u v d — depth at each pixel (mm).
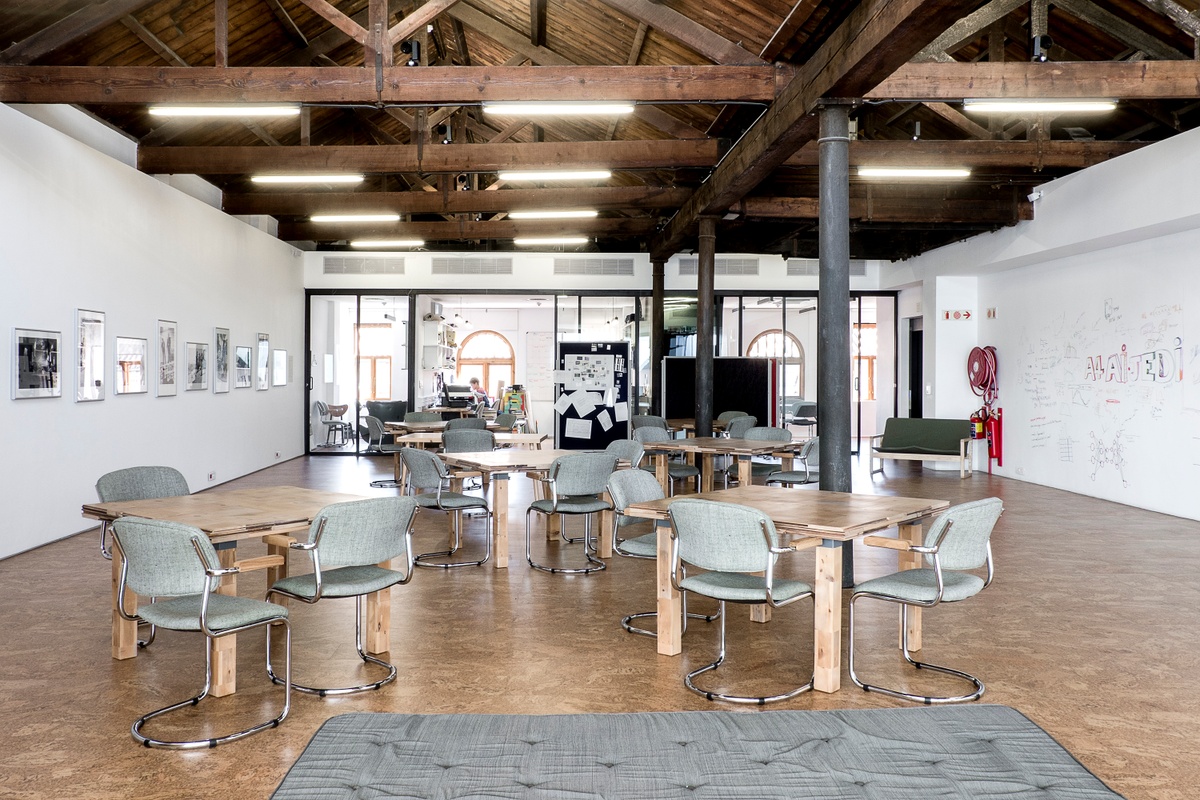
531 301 18797
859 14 5098
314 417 15250
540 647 4395
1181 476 8500
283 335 13422
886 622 4895
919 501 4523
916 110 9562
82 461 7398
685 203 10664
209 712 3502
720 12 6895
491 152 8906
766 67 6707
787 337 14984
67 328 7133
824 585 3779
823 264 5895
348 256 14586
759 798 2092
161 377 8883
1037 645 4441
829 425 5805
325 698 3664
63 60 7594
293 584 3861
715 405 12711
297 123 11109
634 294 14734
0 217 6227
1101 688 3814
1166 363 8688
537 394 20844
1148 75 6301
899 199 10211
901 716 2586
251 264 11844
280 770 2980
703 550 3805
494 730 2492
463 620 4887
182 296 9445
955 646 4422
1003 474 12078
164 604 3584
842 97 5777
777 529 3832
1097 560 6555
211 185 10875
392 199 10938
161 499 4453
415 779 2182
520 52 9719
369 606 4219
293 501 4375
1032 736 2439
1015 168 9391
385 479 11633
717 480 11352
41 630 4664
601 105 6844
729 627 4766
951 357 12852
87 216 7434
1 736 3266
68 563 6270
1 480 6297
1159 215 7934
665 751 2352
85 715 3477
